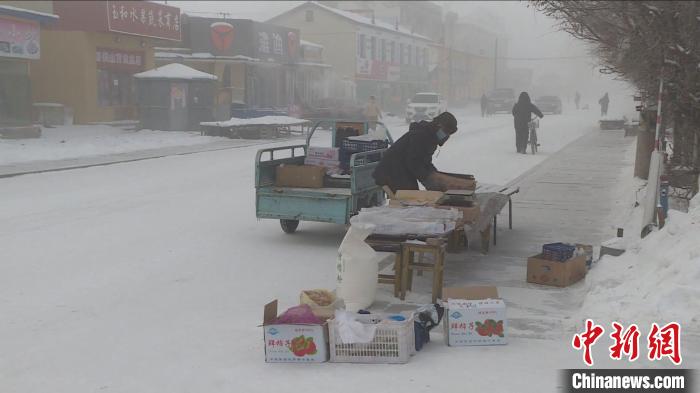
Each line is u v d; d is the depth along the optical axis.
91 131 27.45
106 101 31.02
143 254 8.84
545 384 4.72
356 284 6.51
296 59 45.50
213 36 38.53
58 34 29.25
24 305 6.71
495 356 5.28
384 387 4.73
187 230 10.41
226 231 10.40
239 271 8.14
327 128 36.34
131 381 4.91
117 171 17.36
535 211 12.20
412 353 5.34
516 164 19.70
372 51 59.03
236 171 17.88
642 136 14.25
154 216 11.46
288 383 4.83
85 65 29.31
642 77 9.02
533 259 7.61
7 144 20.84
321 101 38.09
